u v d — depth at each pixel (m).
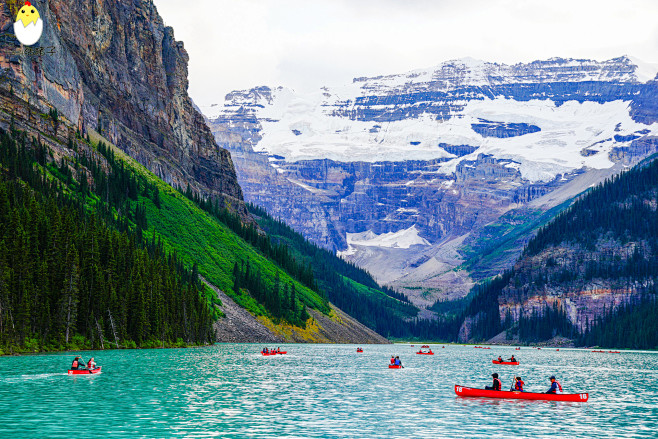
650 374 159.38
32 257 166.75
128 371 126.50
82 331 175.50
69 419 78.38
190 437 71.31
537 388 125.44
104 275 188.00
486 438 74.94
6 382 105.88
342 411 88.81
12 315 152.50
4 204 172.00
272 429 76.12
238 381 118.12
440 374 148.12
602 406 98.56
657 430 80.81
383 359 199.50
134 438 70.25
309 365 160.25
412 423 81.69
